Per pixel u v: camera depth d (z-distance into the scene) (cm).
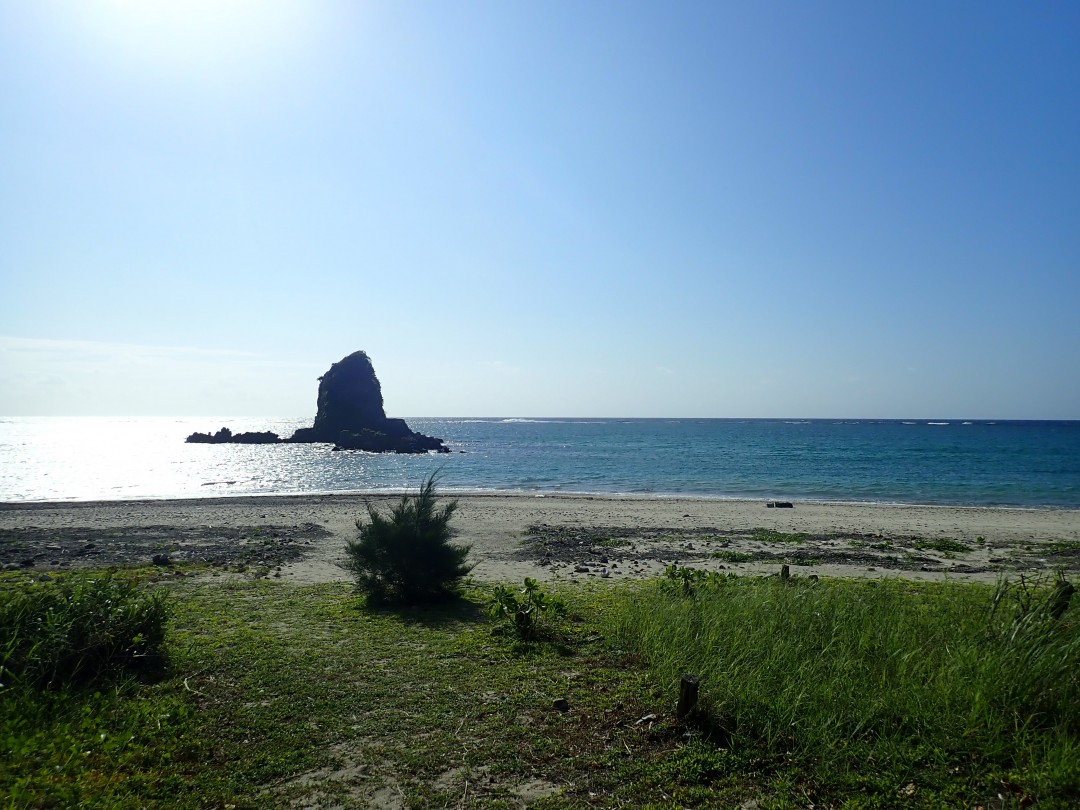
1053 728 504
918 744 512
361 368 10488
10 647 621
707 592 960
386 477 4744
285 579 1293
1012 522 2370
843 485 4025
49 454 7269
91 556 1577
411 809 453
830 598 871
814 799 453
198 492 3731
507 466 5719
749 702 570
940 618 766
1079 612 682
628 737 551
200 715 594
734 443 9669
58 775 463
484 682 684
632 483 4203
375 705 623
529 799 464
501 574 1389
